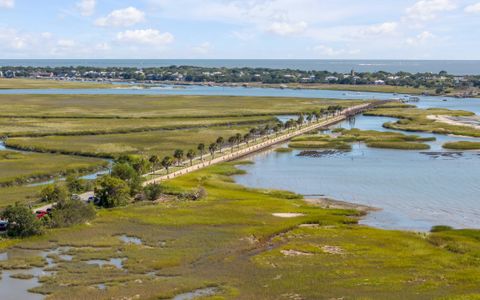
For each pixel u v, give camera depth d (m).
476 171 129.25
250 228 80.94
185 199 99.44
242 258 69.06
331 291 57.56
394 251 71.00
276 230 80.00
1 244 73.38
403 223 87.69
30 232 76.69
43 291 58.47
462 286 58.75
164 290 58.31
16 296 57.59
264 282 60.66
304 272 63.69
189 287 59.12
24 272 64.31
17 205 78.81
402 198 104.69
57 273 63.75
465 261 67.12
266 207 93.38
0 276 63.12
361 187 114.25
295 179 122.25
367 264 66.25
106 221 84.06
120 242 74.62
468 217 91.50
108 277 62.38
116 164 109.50
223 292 57.84
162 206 93.44
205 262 67.44
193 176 118.94
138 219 85.06
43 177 120.00
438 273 63.03
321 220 86.19
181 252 70.62
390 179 121.50
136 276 62.69
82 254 70.12
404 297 55.47
